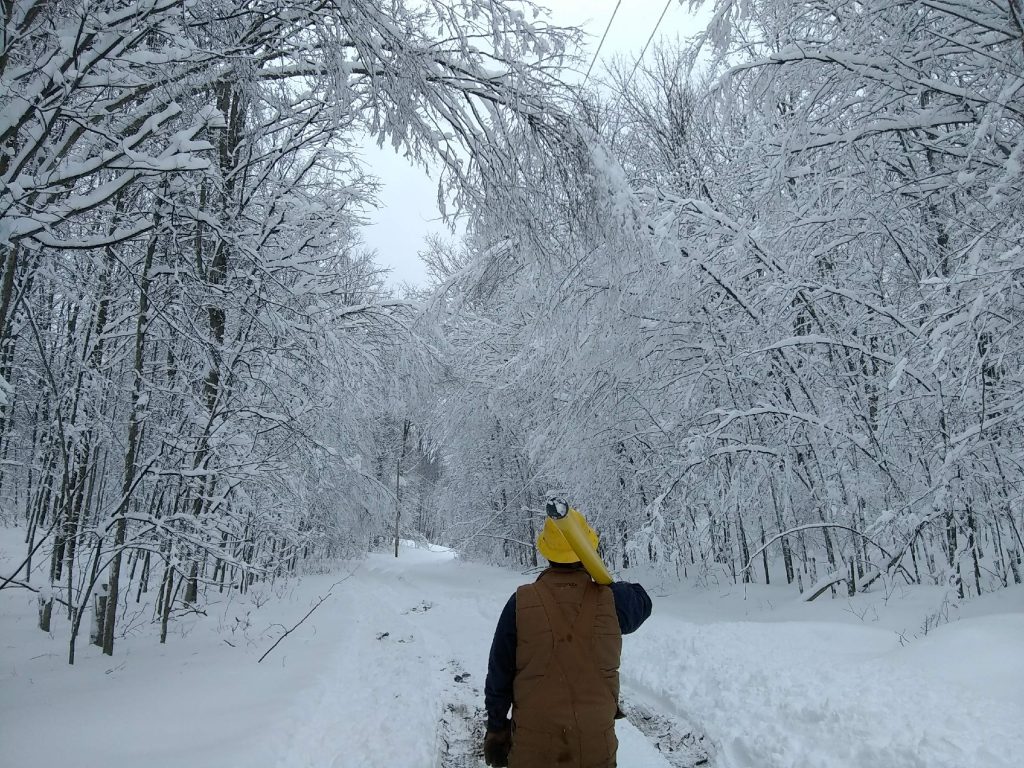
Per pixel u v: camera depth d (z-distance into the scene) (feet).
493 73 16.81
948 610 26.00
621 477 47.75
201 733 16.33
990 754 12.46
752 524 39.24
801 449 36.27
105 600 27.45
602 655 8.20
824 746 14.49
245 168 33.50
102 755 14.64
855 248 34.30
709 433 34.73
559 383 44.86
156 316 24.58
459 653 28.35
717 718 17.46
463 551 98.84
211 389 31.55
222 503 29.60
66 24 14.02
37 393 37.99
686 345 37.22
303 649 28.58
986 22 24.32
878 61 27.30
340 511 58.95
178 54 15.07
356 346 46.57
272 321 29.58
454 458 87.66
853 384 34.42
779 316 33.96
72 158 17.62
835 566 37.91
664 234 28.99
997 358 23.03
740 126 39.24
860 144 29.89
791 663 21.02
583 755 7.84
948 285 23.18
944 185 29.32
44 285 27.68
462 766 15.05
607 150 17.99
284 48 17.87
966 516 28.19
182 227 23.57
